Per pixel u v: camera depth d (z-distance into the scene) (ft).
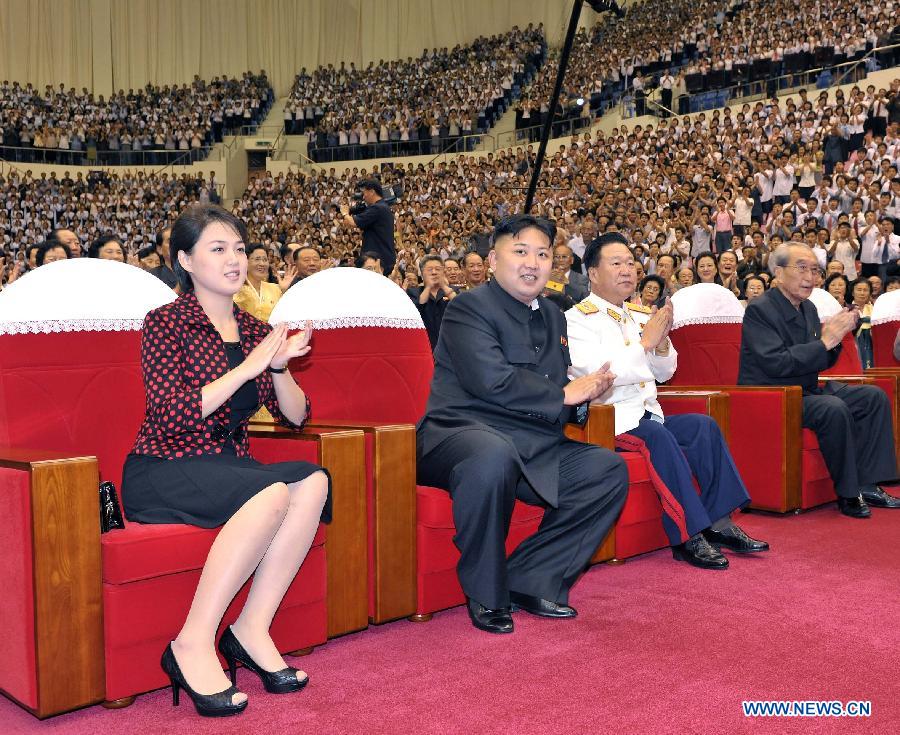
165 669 5.85
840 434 12.10
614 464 8.12
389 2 67.15
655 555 10.12
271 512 5.93
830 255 28.19
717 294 14.29
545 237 8.16
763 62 41.83
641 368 9.73
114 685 5.81
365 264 15.90
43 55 63.87
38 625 5.51
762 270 27.45
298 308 9.30
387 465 7.44
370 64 65.26
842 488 12.15
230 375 6.15
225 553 5.83
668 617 7.63
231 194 58.85
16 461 5.62
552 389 7.87
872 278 22.02
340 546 7.18
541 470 7.86
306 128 61.52
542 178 44.27
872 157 32.42
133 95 63.41
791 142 35.58
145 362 6.38
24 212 52.60
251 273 13.91
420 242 42.19
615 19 57.16
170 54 65.98
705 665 6.42
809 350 12.31
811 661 6.48
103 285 7.68
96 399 7.48
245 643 6.12
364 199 17.34
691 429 10.07
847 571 9.14
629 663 6.48
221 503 6.05
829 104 37.47
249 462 6.50
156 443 6.43
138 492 6.35
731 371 14.01
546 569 7.86
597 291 10.23
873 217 27.86
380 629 7.50
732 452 12.51
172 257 6.74
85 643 5.72
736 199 32.68
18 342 7.16
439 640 7.14
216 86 63.93
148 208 55.16
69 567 5.63
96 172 57.06
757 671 6.28
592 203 38.06
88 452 7.40
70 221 53.52
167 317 6.45
